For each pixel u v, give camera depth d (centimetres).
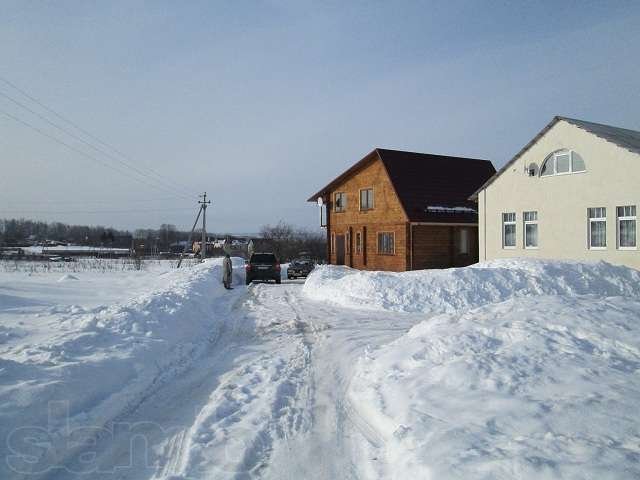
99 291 2003
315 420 572
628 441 392
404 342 813
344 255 3350
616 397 477
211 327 1262
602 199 1806
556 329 700
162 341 924
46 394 554
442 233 2962
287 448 496
